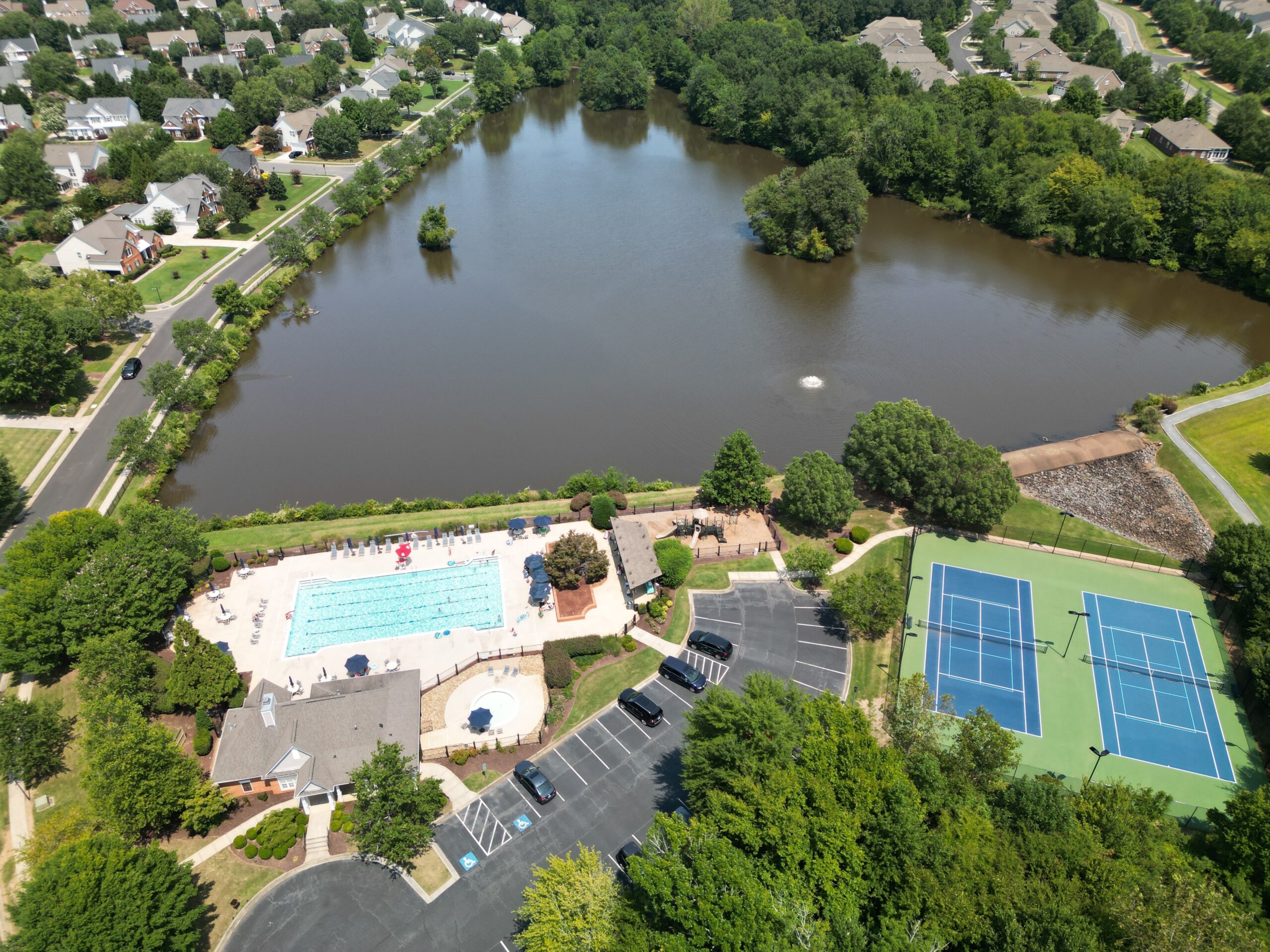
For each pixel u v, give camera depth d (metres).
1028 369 121.19
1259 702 69.06
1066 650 74.31
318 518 89.50
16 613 65.56
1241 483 94.69
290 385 115.88
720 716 53.38
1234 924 42.47
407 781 55.38
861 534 86.25
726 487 87.44
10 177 156.12
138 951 44.31
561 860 49.78
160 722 65.25
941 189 183.25
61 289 119.50
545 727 66.25
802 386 115.12
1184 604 79.25
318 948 51.25
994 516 83.56
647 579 76.56
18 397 104.00
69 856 47.09
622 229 168.50
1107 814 51.94
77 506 90.00
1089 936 42.62
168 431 101.06
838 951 41.78
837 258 158.62
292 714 61.81
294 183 185.50
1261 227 144.00
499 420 107.94
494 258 156.25
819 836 46.12
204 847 56.94
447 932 52.16
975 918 44.28
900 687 66.31
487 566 82.38
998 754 55.09
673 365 120.06
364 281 147.88
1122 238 157.12
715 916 41.31
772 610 78.00
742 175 198.38
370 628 74.88
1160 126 195.88
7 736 58.50
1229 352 127.00
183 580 72.50
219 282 141.12
